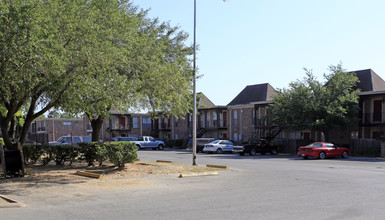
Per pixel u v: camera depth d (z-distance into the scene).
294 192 10.51
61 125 53.81
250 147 32.88
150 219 7.03
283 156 31.48
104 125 54.25
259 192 10.53
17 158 13.66
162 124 56.09
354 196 9.73
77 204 8.66
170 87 16.67
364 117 33.72
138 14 19.45
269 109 36.88
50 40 10.86
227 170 17.39
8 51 10.29
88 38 12.56
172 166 17.59
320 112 31.39
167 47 20.09
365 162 23.52
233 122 46.09
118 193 10.34
